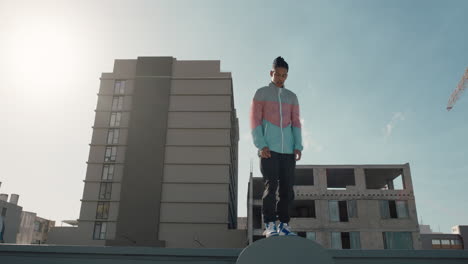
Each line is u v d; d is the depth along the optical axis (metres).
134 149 57.34
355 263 3.08
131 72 62.84
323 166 47.53
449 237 63.78
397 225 44.41
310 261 2.72
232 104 66.38
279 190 3.58
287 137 3.61
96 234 53.59
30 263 3.27
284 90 3.81
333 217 45.25
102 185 56.41
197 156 57.03
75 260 3.26
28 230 76.69
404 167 46.94
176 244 52.16
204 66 62.25
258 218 50.03
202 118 59.25
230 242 51.47
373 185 55.94
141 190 54.97
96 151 58.53
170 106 60.12
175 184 55.47
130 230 52.84
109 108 61.09
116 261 3.22
